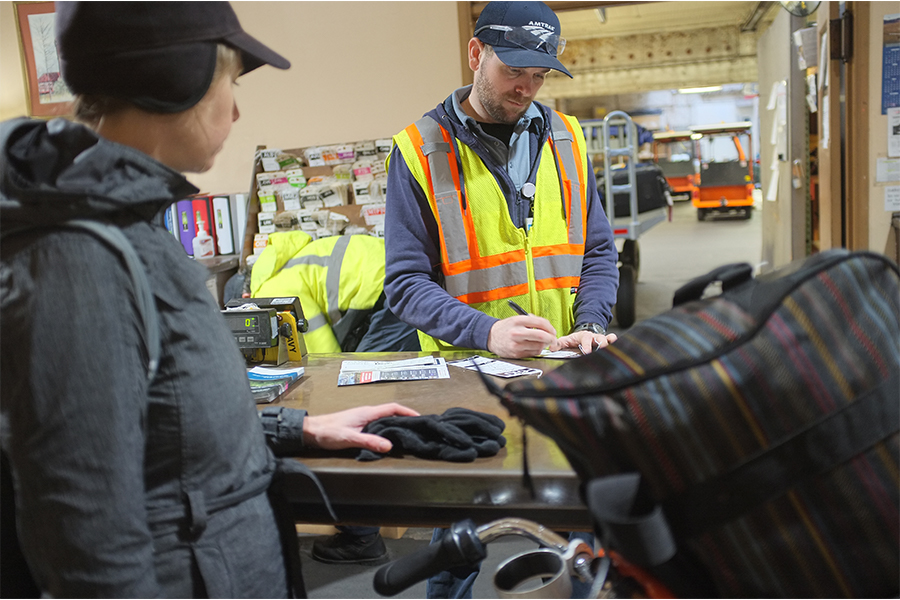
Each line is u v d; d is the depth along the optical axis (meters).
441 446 1.08
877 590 0.65
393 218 1.78
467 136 1.77
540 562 0.84
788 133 4.78
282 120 3.73
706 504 0.65
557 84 13.86
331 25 3.62
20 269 0.72
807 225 4.58
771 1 9.15
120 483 0.72
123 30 0.79
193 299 0.84
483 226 1.78
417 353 1.75
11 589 0.89
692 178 18.59
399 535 2.71
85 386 0.71
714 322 0.70
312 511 1.12
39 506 0.71
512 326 1.51
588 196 1.95
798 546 0.64
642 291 7.76
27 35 3.66
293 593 0.98
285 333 1.67
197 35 0.83
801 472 0.65
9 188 0.73
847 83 2.59
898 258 2.58
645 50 13.04
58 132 0.76
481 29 1.68
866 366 0.68
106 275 0.73
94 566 0.71
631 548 0.59
